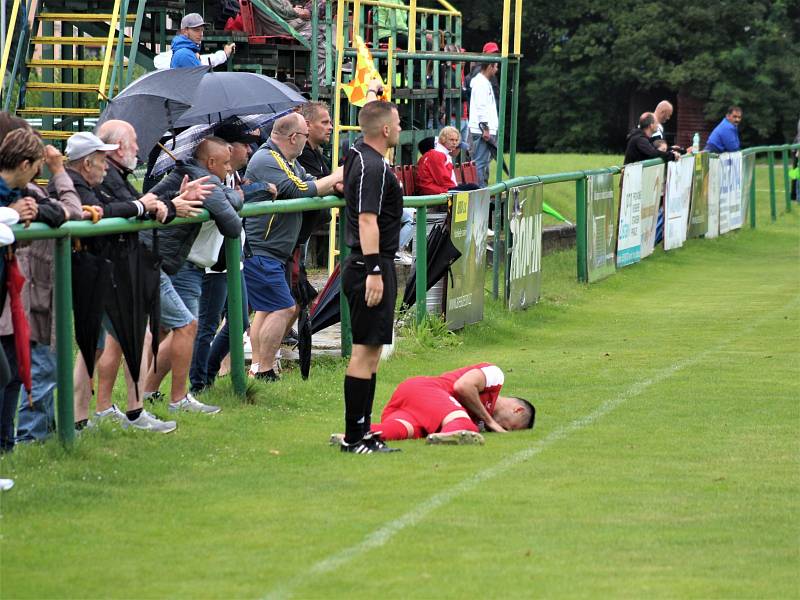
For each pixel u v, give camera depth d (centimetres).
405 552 1448
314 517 1595
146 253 2009
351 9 5069
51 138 4166
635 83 14688
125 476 1805
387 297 1966
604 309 4081
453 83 5928
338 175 2684
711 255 5759
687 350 3169
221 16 4956
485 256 3588
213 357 2484
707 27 13888
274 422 2253
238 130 2489
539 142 15125
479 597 1297
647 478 1822
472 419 2181
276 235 2616
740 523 1588
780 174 9588
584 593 1312
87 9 4684
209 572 1374
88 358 1922
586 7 14225
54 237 1797
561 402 2467
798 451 2023
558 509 1642
